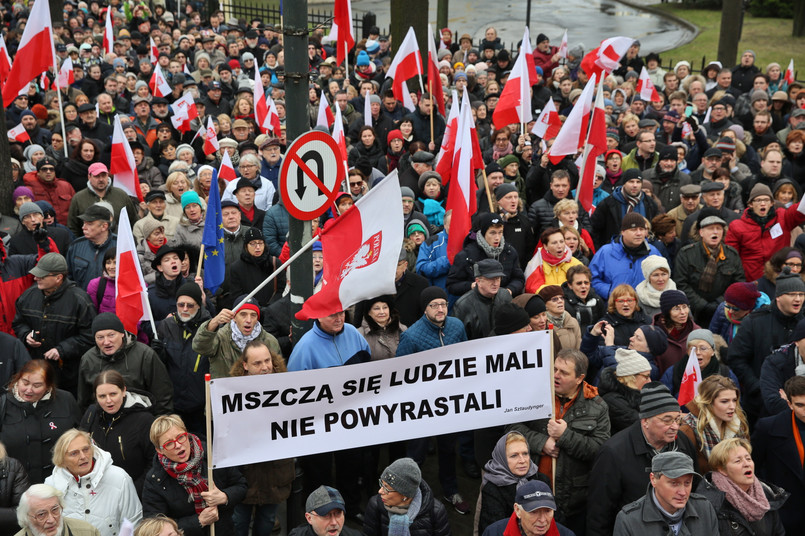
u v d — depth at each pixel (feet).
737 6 69.46
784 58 94.27
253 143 38.27
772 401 19.92
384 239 17.40
